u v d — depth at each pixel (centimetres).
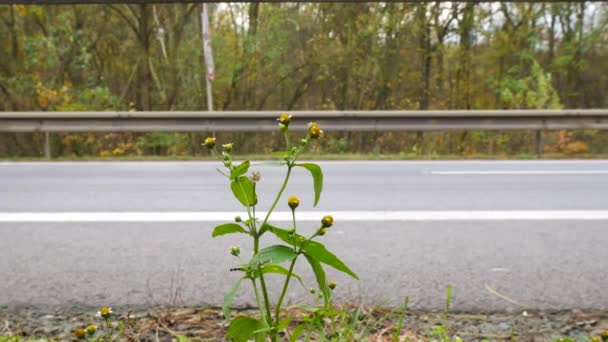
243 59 1239
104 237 307
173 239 302
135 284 227
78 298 211
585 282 227
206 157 783
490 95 1443
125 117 777
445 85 1459
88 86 1242
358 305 200
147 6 1269
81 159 768
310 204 404
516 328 179
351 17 1255
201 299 208
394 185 499
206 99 1270
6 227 333
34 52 1179
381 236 307
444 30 1347
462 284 225
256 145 1180
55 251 278
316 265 115
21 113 772
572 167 638
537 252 273
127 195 448
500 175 568
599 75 1388
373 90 1348
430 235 309
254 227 119
